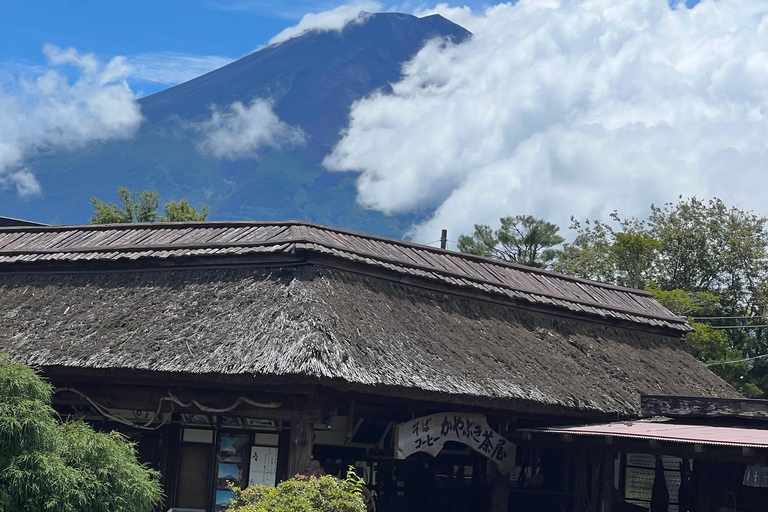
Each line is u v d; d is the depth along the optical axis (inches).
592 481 722.2
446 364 639.8
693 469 733.9
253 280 645.3
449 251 837.2
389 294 691.4
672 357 893.2
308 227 710.5
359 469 704.4
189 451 655.1
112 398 645.9
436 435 667.4
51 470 442.3
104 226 805.9
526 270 900.0
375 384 559.5
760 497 647.1
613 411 717.3
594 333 848.9
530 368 713.0
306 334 565.0
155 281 680.4
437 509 737.0
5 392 455.2
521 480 783.7
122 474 483.5
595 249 1862.7
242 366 551.5
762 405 663.1
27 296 700.7
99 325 639.1
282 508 440.1
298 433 599.2
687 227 1908.2
